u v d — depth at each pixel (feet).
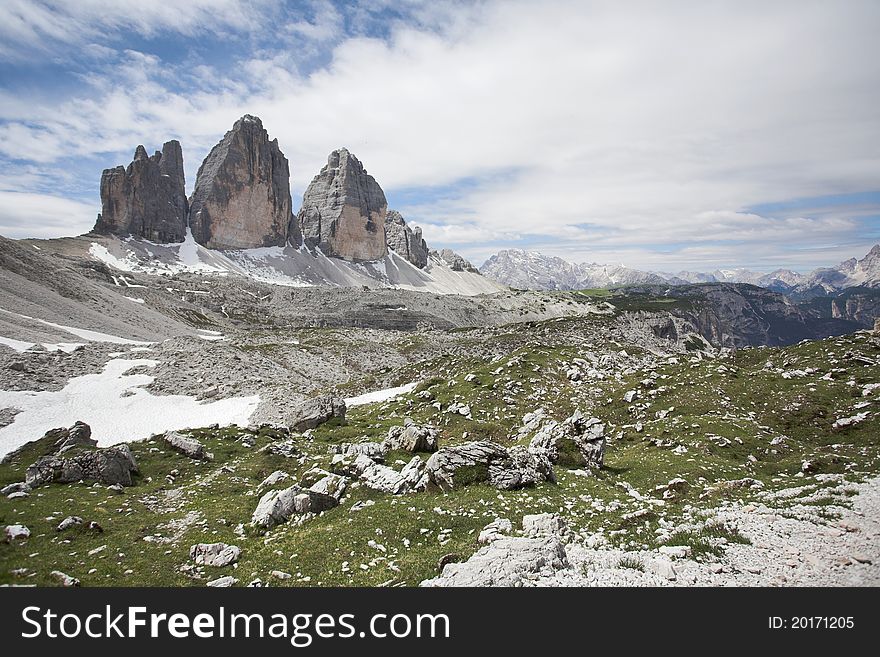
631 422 175.52
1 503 99.96
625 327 587.27
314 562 70.18
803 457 122.72
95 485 115.75
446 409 199.82
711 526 72.49
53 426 179.22
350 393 274.57
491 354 436.76
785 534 68.28
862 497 78.79
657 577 57.88
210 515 95.71
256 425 179.93
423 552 70.08
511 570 58.03
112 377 247.91
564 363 249.55
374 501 96.58
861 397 151.23
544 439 133.18
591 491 100.73
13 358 237.66
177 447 147.23
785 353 216.33
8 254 453.99
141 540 82.64
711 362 225.76
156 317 517.55
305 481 109.29
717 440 140.36
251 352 366.22
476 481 100.83
